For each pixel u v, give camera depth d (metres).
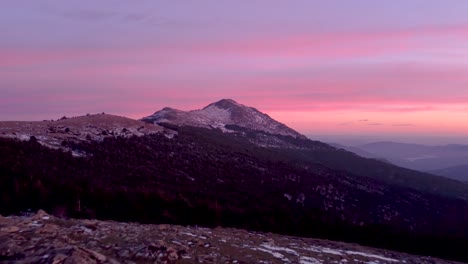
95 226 24.00
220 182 96.81
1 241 18.34
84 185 53.88
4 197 44.75
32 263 15.34
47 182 53.62
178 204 45.50
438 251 41.41
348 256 27.56
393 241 42.50
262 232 36.50
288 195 99.31
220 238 26.05
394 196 132.75
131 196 47.38
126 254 18.58
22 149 80.00
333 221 49.81
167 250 19.28
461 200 144.25
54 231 21.27
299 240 33.03
